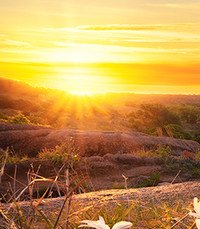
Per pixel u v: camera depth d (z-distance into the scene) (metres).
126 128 53.41
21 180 18.55
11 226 2.18
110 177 21.09
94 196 6.81
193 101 109.75
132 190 7.98
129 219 4.08
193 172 21.28
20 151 28.06
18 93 75.69
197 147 35.19
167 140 33.34
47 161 20.97
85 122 61.88
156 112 50.16
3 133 29.30
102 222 1.71
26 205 5.18
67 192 2.05
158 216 3.72
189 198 6.80
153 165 23.30
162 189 7.87
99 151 28.77
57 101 71.44
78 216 3.54
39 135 29.48
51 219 3.46
